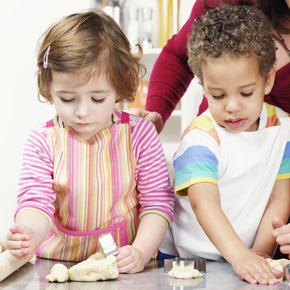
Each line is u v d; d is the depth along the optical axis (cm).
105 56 111
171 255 132
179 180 122
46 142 121
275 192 128
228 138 124
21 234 103
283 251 108
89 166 120
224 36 113
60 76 108
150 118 150
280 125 126
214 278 104
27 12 282
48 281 102
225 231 111
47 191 118
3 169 281
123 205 123
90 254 123
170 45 165
